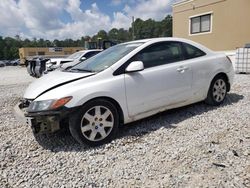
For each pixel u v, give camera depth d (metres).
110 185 2.71
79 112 3.55
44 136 4.16
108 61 4.20
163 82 4.31
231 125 4.16
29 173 3.02
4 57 88.25
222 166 2.90
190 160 3.09
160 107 4.35
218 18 14.78
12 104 6.92
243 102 5.55
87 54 11.85
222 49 14.76
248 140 3.55
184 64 4.64
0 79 15.50
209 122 4.37
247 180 2.61
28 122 3.52
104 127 3.77
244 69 11.03
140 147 3.56
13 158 3.44
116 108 3.90
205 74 4.97
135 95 4.02
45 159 3.37
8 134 4.39
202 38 16.09
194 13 16.41
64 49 53.69
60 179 2.86
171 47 4.63
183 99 4.66
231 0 13.80
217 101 5.30
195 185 2.59
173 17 18.31
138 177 2.82
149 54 4.31
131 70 3.89
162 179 2.75
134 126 4.38
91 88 3.63
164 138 3.80
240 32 13.55
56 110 3.41
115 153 3.44
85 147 3.66
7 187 2.76
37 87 3.88
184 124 4.34
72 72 4.21
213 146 3.42
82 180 2.82
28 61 15.70
